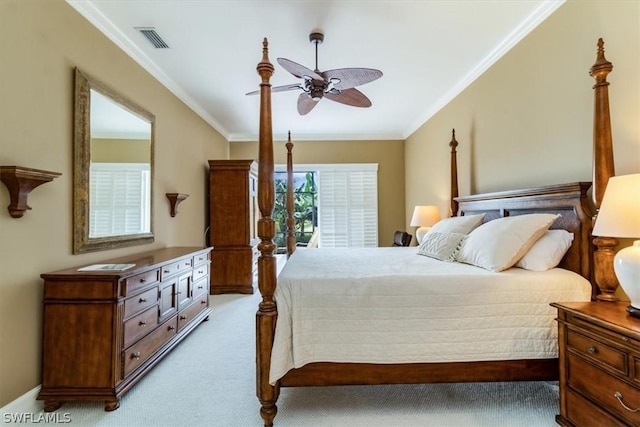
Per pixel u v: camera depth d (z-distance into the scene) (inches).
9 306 72.4
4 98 71.8
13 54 73.7
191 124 176.2
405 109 192.2
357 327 71.6
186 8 96.5
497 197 114.3
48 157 82.9
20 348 74.4
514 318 72.4
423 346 71.5
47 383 77.1
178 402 80.2
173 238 154.7
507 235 83.7
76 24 92.1
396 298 72.5
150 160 133.0
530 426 69.8
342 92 120.5
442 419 72.6
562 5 92.3
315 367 72.0
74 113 91.4
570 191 82.7
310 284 73.0
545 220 83.7
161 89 143.3
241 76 143.7
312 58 127.4
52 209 84.0
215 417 74.3
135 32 108.8
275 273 72.4
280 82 150.6
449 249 103.2
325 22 104.2
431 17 101.7
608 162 70.1
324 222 251.9
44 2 81.5
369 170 252.5
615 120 76.7
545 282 73.8
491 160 128.9
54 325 77.7
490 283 73.4
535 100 103.7
